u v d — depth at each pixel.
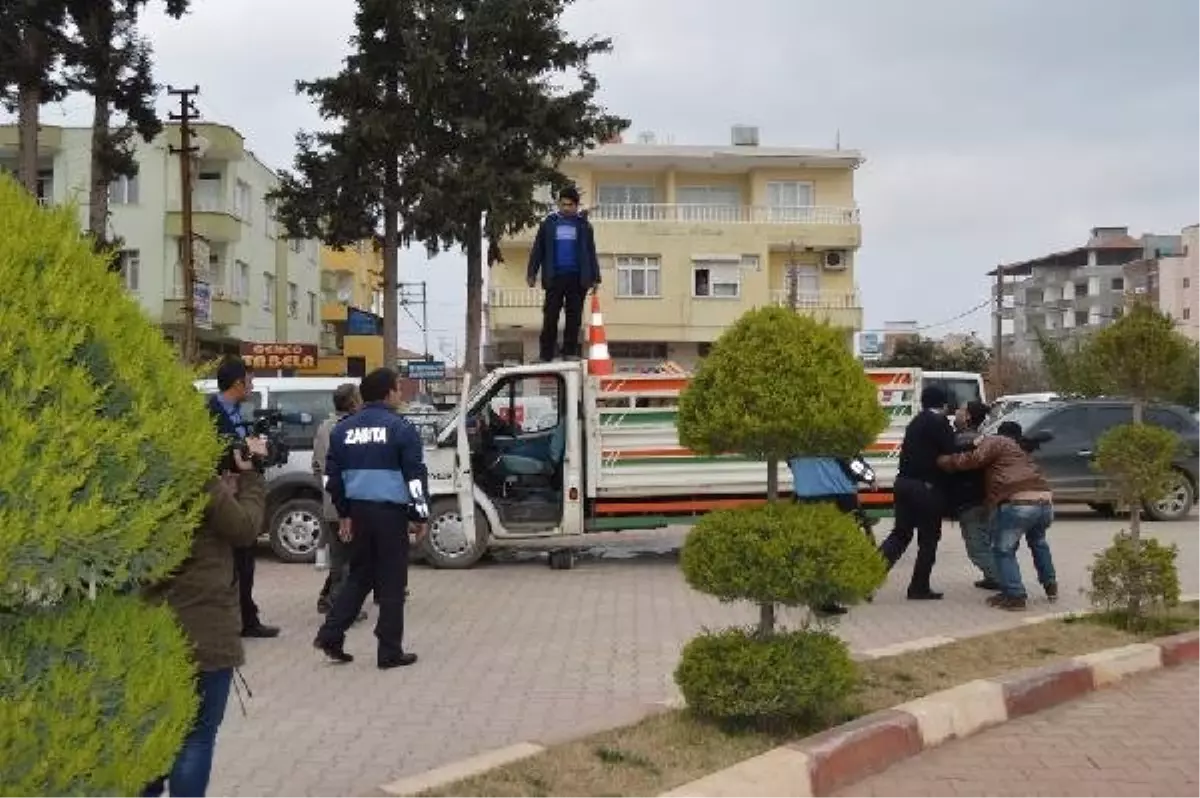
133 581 2.62
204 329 34.72
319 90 26.64
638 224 43.28
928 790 5.31
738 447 5.73
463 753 5.71
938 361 55.47
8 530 2.19
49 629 2.41
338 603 7.84
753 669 5.52
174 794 4.12
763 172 45.12
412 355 71.94
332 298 63.09
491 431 12.68
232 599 4.32
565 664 7.76
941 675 6.87
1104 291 96.31
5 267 2.38
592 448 12.34
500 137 26.31
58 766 2.32
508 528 12.39
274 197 28.22
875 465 12.63
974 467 9.93
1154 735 6.19
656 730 5.64
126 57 23.97
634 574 12.29
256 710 6.55
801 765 5.11
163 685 2.59
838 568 5.44
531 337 43.72
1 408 2.27
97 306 2.55
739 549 5.54
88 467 2.37
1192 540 14.92
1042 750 5.93
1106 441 8.83
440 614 9.80
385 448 7.72
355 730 6.14
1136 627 8.29
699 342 43.53
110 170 24.78
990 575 10.65
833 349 5.67
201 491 3.27
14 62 22.39
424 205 26.28
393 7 26.02
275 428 10.90
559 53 27.11
